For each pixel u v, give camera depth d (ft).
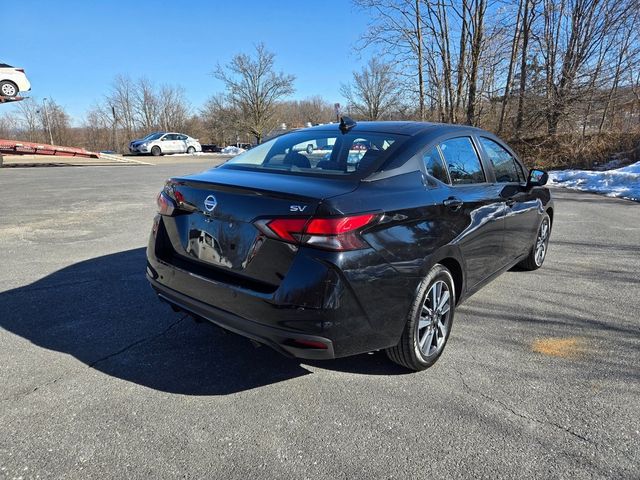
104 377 9.31
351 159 9.55
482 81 69.72
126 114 228.84
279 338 7.86
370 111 155.02
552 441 7.54
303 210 7.67
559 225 25.07
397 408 8.45
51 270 16.02
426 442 7.52
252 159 11.00
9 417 7.92
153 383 9.14
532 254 16.30
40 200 31.91
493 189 12.39
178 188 9.68
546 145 60.39
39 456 6.99
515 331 11.79
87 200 32.07
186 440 7.46
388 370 9.83
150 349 10.54
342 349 8.04
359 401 8.66
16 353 10.17
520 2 62.64
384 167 9.20
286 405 8.50
